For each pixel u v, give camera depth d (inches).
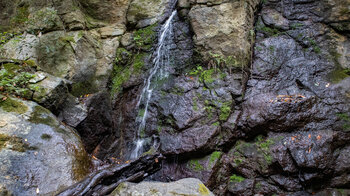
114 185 134.0
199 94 194.9
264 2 247.9
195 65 216.5
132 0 251.1
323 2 233.8
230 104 186.1
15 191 105.6
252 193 164.7
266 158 168.2
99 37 236.7
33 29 213.2
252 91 196.1
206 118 184.2
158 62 231.1
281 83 201.5
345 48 215.3
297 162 157.9
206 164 170.7
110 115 206.2
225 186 170.6
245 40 202.7
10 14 218.8
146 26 243.1
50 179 118.7
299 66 205.9
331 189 159.0
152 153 171.0
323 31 225.3
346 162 160.2
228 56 200.5
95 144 187.9
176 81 211.9
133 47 239.3
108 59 228.1
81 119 174.2
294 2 242.1
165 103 200.5
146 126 201.6
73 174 128.0
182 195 100.7
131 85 224.2
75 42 212.5
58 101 165.5
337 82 193.6
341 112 177.2
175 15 240.8
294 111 173.2
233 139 180.2
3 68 162.1
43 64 202.1
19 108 142.3
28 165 117.9
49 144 133.0
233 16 203.9
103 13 246.2
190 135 178.5
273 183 165.9
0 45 198.5
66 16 221.9
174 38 233.1
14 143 123.0
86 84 209.3
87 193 121.0
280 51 214.8
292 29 229.3
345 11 223.9
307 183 159.6
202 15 212.1
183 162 179.0
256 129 177.5
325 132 167.5
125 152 203.5
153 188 105.2
